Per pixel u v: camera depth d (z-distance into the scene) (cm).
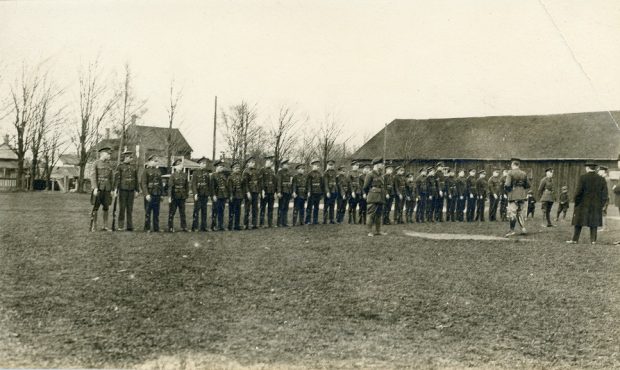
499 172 1989
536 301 675
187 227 1398
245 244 1053
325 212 1542
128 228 1220
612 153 3316
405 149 3769
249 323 580
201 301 650
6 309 607
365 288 719
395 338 548
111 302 639
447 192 1750
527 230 1444
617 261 923
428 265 875
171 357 493
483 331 574
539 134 3659
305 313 614
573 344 545
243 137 2733
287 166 1461
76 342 521
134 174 1224
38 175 3297
